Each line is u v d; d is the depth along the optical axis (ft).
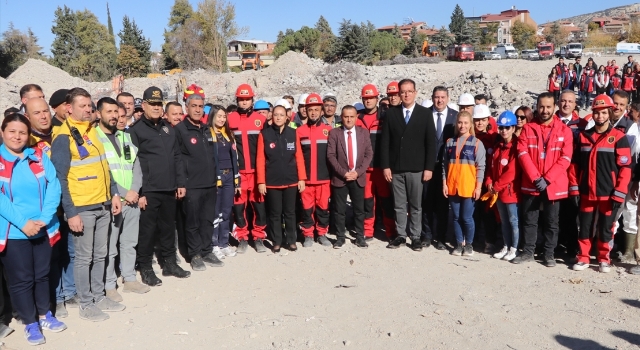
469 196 22.76
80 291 17.29
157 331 16.28
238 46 274.98
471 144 22.70
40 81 105.09
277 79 111.86
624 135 20.13
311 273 21.50
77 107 16.44
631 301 17.81
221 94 99.30
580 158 21.18
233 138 23.59
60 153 16.10
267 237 26.71
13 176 14.87
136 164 19.15
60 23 183.32
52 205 15.34
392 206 25.73
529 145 21.39
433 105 24.82
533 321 16.48
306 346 15.17
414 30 202.18
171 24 205.26
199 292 19.54
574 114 23.94
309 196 24.84
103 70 176.14
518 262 22.22
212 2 179.11
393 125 23.98
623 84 72.59
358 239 25.08
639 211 20.56
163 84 111.55
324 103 26.37
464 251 23.48
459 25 232.32
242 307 18.08
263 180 23.73
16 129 14.70
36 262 15.57
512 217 22.29
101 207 17.20
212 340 15.66
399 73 107.45
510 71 111.45
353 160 24.35
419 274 21.09
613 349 14.64
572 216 22.71
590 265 21.72
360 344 15.25
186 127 21.24
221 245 23.91
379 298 18.62
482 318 16.72
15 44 159.84
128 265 19.53
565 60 130.21
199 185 21.52
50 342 15.56
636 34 233.76
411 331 15.97
